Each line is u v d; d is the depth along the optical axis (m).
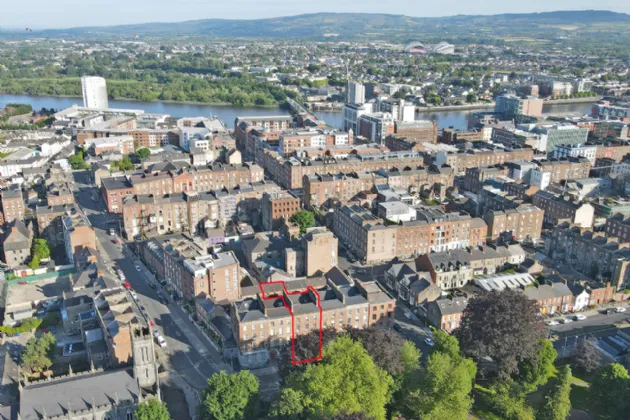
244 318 198.25
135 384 165.00
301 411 160.75
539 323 196.50
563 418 169.25
